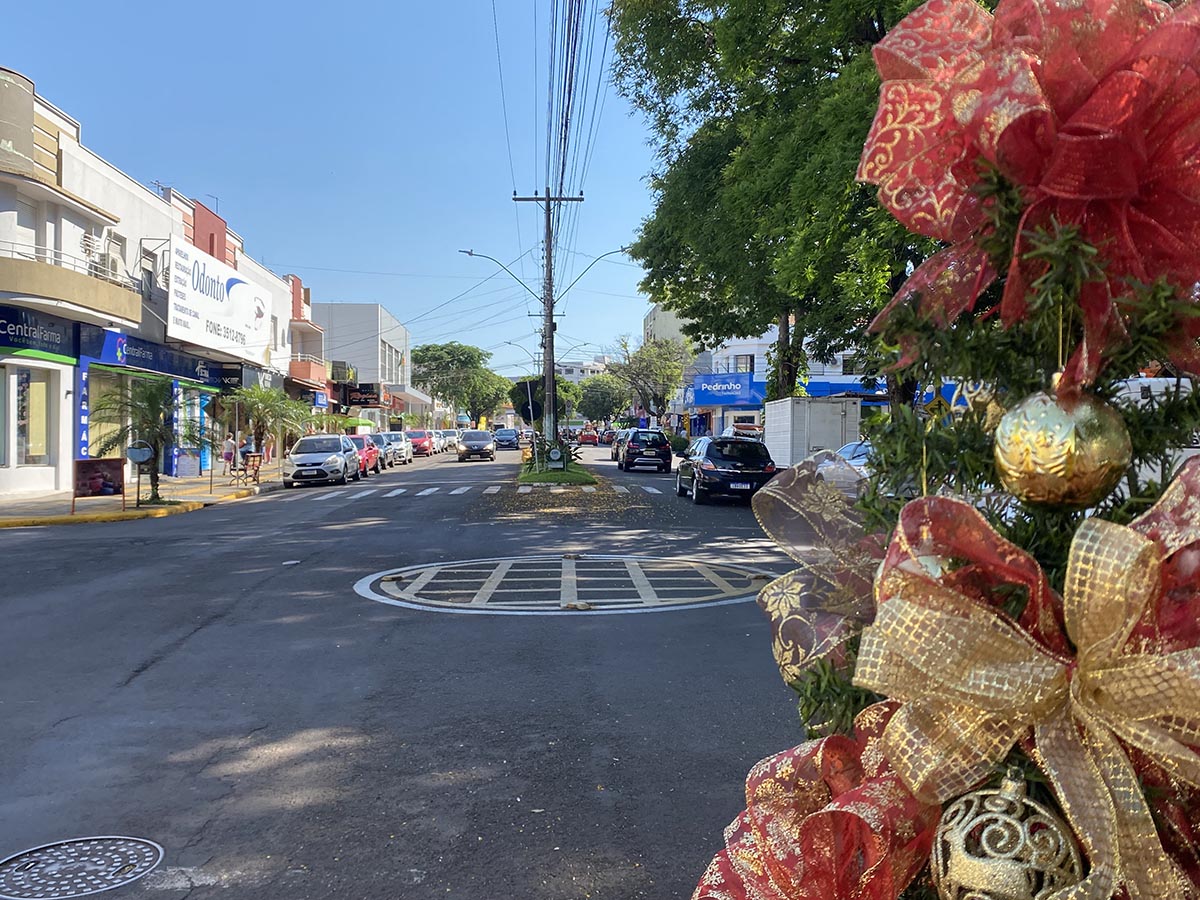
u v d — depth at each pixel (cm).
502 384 10450
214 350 2880
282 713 513
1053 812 111
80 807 387
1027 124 107
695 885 319
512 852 344
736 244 1523
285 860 338
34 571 1025
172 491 2262
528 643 676
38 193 1952
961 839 113
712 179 1591
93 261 2208
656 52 1553
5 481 1991
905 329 131
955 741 110
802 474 150
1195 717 98
